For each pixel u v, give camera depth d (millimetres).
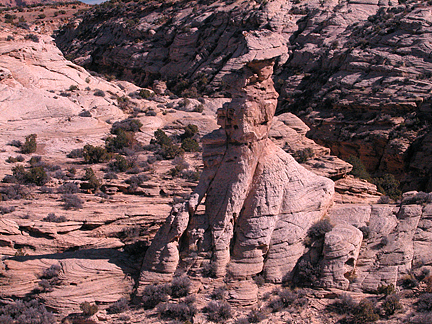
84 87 75000
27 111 61312
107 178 40875
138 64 124562
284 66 105875
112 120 63375
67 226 29375
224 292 22078
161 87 111562
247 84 23453
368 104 80562
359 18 108375
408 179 71312
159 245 23078
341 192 38094
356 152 78812
